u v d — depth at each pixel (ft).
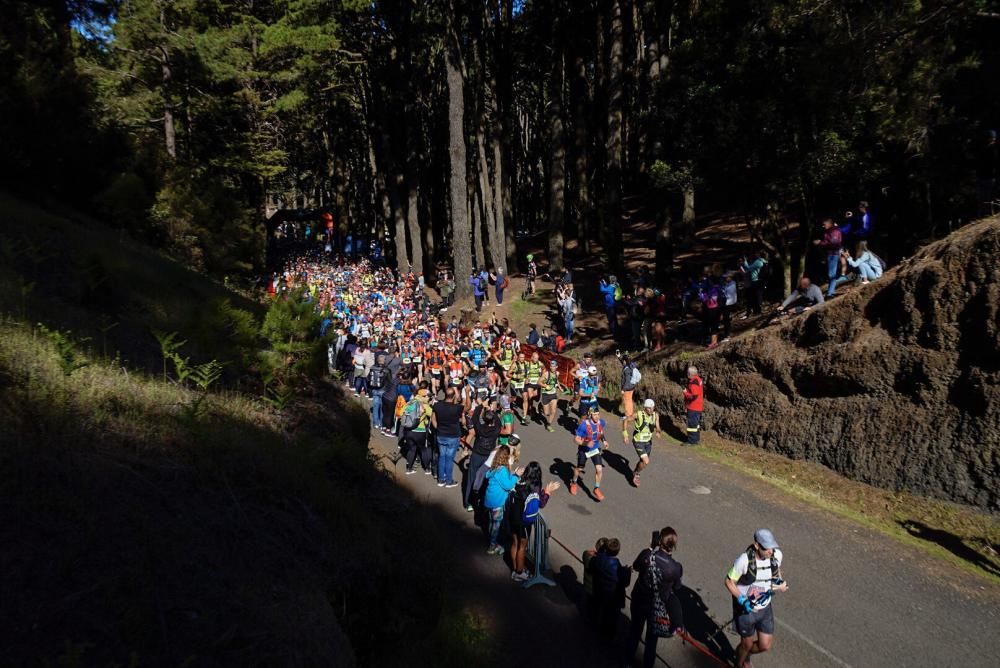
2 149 44.09
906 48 39.50
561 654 22.12
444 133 147.23
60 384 17.84
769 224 59.62
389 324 75.97
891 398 36.81
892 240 56.39
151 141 79.77
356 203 220.02
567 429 53.42
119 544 12.75
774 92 50.21
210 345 28.66
